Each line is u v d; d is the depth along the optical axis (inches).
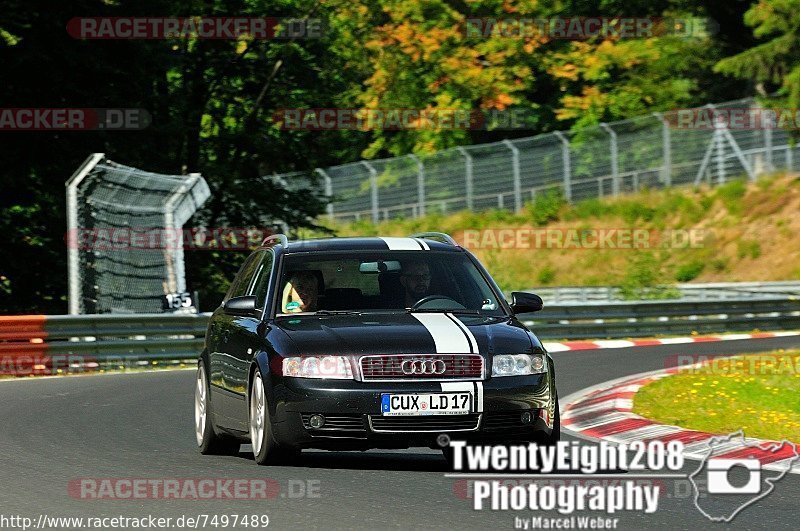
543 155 4931.1
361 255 1082.1
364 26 4707.2
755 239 4648.1
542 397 967.0
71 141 3097.9
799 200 4724.4
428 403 937.5
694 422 1293.1
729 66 4724.4
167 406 1531.7
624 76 5098.4
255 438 998.4
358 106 4808.1
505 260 4675.2
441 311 1042.1
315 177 4200.3
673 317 3078.2
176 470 981.8
